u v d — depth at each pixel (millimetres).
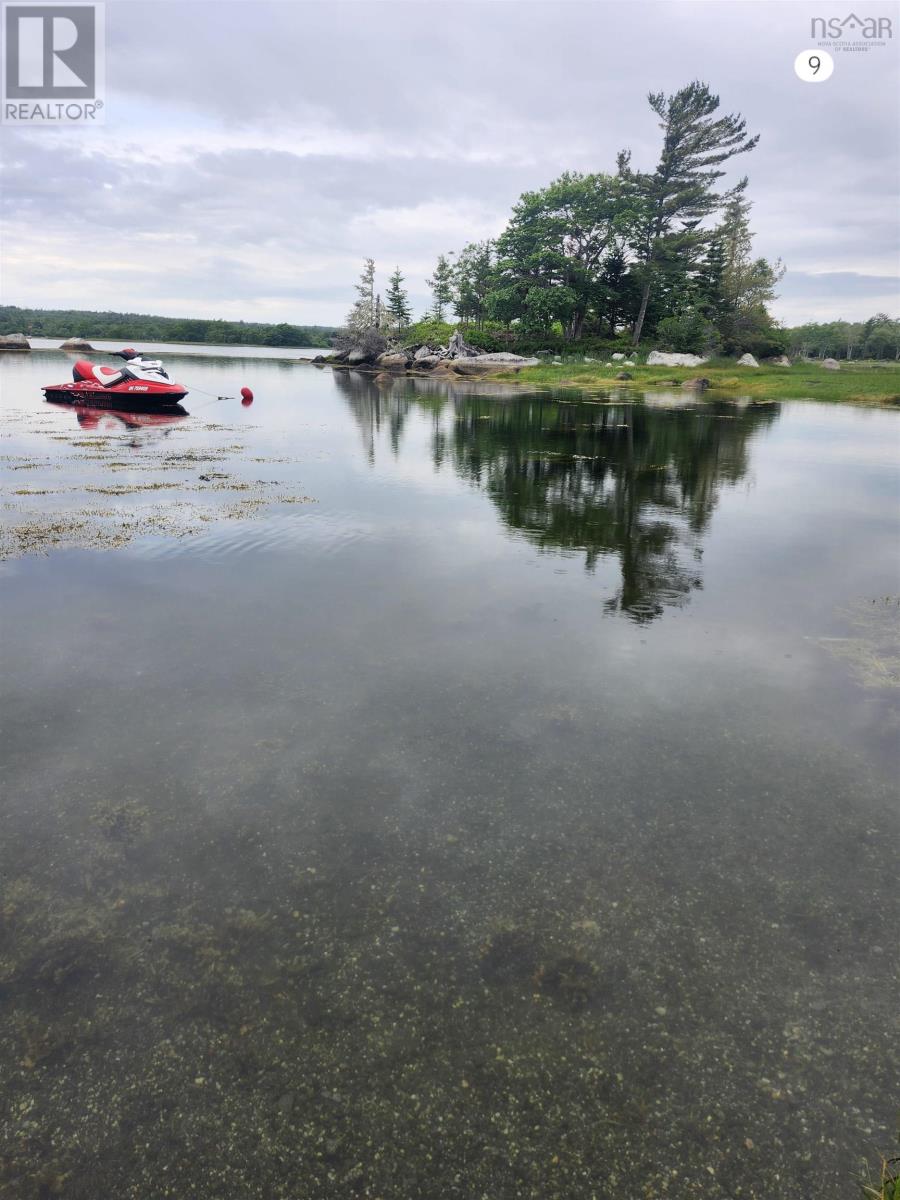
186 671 5516
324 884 3428
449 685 5348
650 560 8641
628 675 5555
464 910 3281
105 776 4223
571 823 3863
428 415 27016
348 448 18219
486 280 71688
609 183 56531
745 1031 2742
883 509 11625
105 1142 2363
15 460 15227
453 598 7211
